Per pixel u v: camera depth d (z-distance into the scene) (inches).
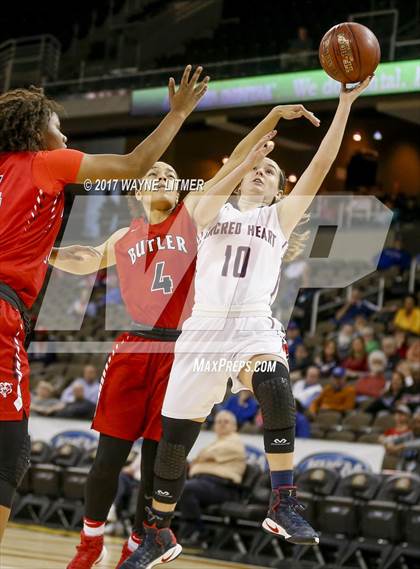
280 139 697.0
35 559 283.1
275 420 158.9
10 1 886.4
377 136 831.7
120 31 781.3
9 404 142.4
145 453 185.9
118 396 183.9
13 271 144.6
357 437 402.3
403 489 342.3
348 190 821.9
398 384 459.2
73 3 824.3
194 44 776.9
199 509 375.9
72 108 749.3
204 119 665.0
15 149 150.3
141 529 187.9
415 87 563.5
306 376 507.2
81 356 581.9
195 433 168.4
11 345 143.2
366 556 364.2
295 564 352.2
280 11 760.3
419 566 350.9
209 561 343.6
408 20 631.2
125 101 720.3
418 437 383.9
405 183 872.9
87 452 437.4
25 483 448.8
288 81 622.2
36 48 781.9
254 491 373.1
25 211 145.4
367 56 161.2
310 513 359.6
